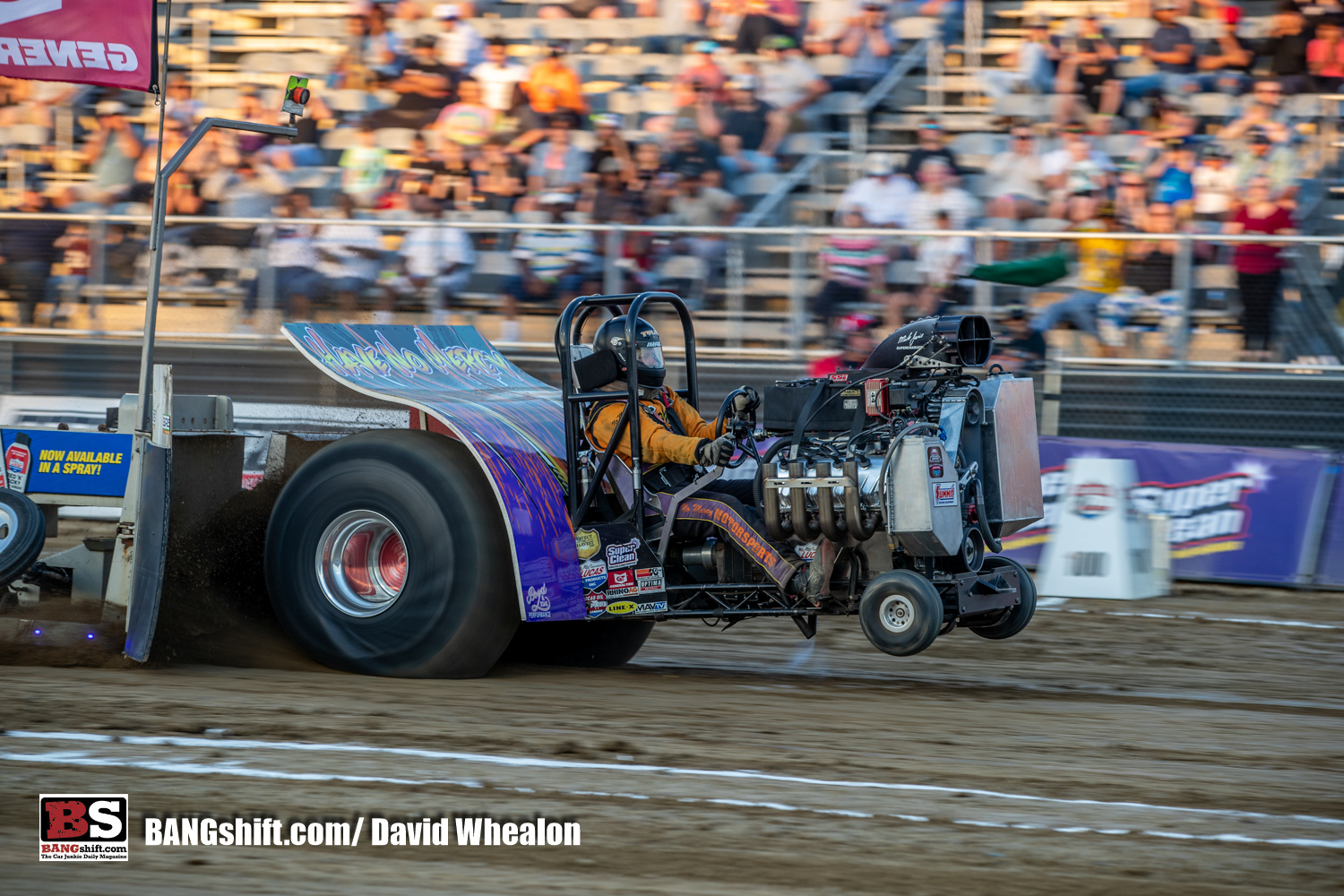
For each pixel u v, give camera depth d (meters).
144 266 41.72
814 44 51.53
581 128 50.09
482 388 24.62
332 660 21.83
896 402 21.19
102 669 21.44
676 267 38.69
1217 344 35.25
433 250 40.09
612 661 24.19
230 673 21.52
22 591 23.25
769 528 21.31
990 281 35.62
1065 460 35.47
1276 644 27.42
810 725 18.86
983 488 22.05
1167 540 33.62
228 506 24.06
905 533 20.41
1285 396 34.78
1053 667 24.72
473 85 50.91
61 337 42.06
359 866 13.02
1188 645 27.17
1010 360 36.31
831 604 21.88
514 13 54.69
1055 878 12.88
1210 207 44.28
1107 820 14.70
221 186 50.84
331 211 49.66
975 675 23.81
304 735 17.50
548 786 15.52
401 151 50.69
